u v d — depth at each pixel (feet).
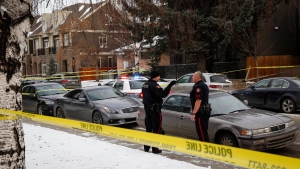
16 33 14.30
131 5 34.01
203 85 22.81
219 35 71.82
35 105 50.90
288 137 24.47
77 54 116.26
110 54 143.43
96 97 39.65
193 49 72.43
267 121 24.17
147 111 23.88
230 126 23.81
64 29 51.80
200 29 69.92
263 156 10.09
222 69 90.58
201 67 80.69
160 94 23.41
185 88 51.60
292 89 41.39
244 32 74.54
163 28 62.44
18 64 14.52
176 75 97.66
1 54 13.92
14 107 14.29
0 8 13.62
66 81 89.45
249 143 22.80
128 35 65.46
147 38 66.44
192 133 26.78
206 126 22.93
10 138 14.02
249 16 67.82
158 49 74.08
